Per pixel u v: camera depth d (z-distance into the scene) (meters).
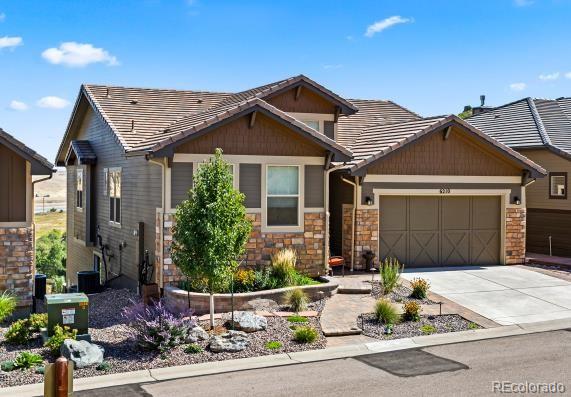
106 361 10.75
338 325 12.98
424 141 19.11
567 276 18.44
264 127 16.58
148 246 17.05
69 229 26.89
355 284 16.39
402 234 19.31
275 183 16.89
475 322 13.54
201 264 12.30
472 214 20.09
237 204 12.62
